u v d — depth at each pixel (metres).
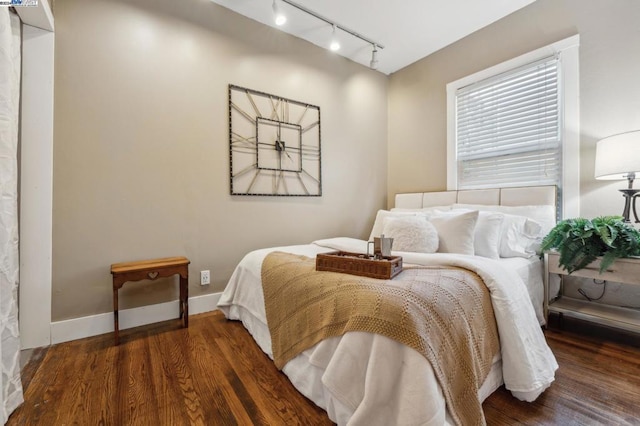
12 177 1.35
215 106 2.56
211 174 2.54
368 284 1.25
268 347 1.77
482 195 2.78
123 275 1.95
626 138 1.82
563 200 2.37
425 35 3.01
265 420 1.23
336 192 3.39
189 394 1.41
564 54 2.37
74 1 1.99
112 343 1.94
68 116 1.97
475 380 1.11
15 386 1.30
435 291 1.19
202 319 2.37
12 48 1.51
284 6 2.58
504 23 2.73
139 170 2.22
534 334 1.43
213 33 2.55
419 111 3.51
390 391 1.01
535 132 2.55
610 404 1.30
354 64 3.54
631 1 2.07
